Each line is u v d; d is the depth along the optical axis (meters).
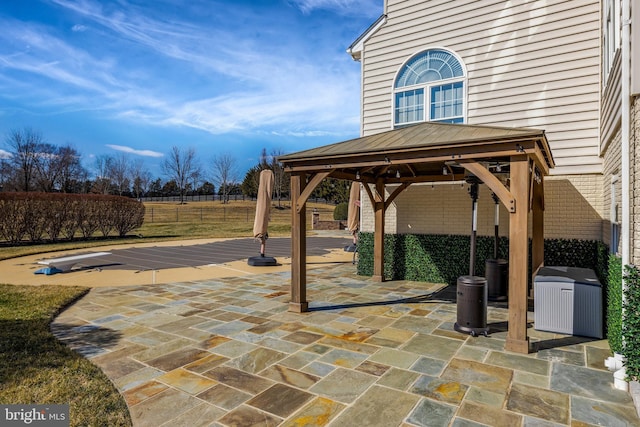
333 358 4.63
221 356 4.67
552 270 6.49
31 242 17.36
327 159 6.36
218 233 23.84
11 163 49.50
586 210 7.68
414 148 5.48
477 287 5.51
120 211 20.44
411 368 4.34
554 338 5.43
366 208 10.39
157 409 3.43
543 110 8.06
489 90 8.60
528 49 8.20
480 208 8.98
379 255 9.58
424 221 9.60
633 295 3.80
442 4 9.16
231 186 63.03
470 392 3.78
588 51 7.61
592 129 7.60
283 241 20.72
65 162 52.50
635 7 3.86
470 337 5.41
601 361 4.57
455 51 8.99
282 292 8.32
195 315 6.47
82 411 3.37
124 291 8.38
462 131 6.05
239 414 3.35
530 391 3.80
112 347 4.96
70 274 10.41
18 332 5.36
